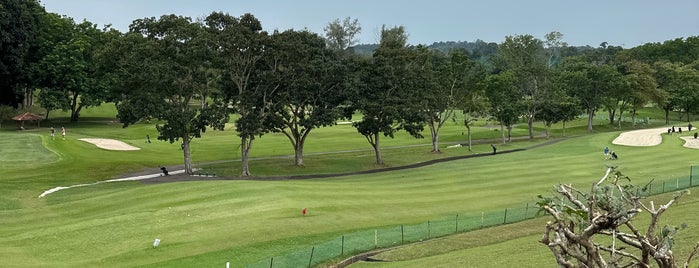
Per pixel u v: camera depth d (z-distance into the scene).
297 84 64.62
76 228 35.56
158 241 31.64
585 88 125.31
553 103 109.81
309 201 42.88
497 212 38.53
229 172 67.62
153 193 46.62
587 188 47.81
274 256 29.92
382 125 74.38
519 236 31.42
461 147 96.69
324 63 67.31
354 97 72.88
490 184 52.00
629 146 81.44
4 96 105.69
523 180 53.47
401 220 38.22
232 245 31.80
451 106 94.12
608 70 125.75
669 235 7.82
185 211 39.41
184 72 59.94
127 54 59.81
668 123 141.12
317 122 68.75
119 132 104.12
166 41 59.22
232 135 107.81
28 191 53.50
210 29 62.00
